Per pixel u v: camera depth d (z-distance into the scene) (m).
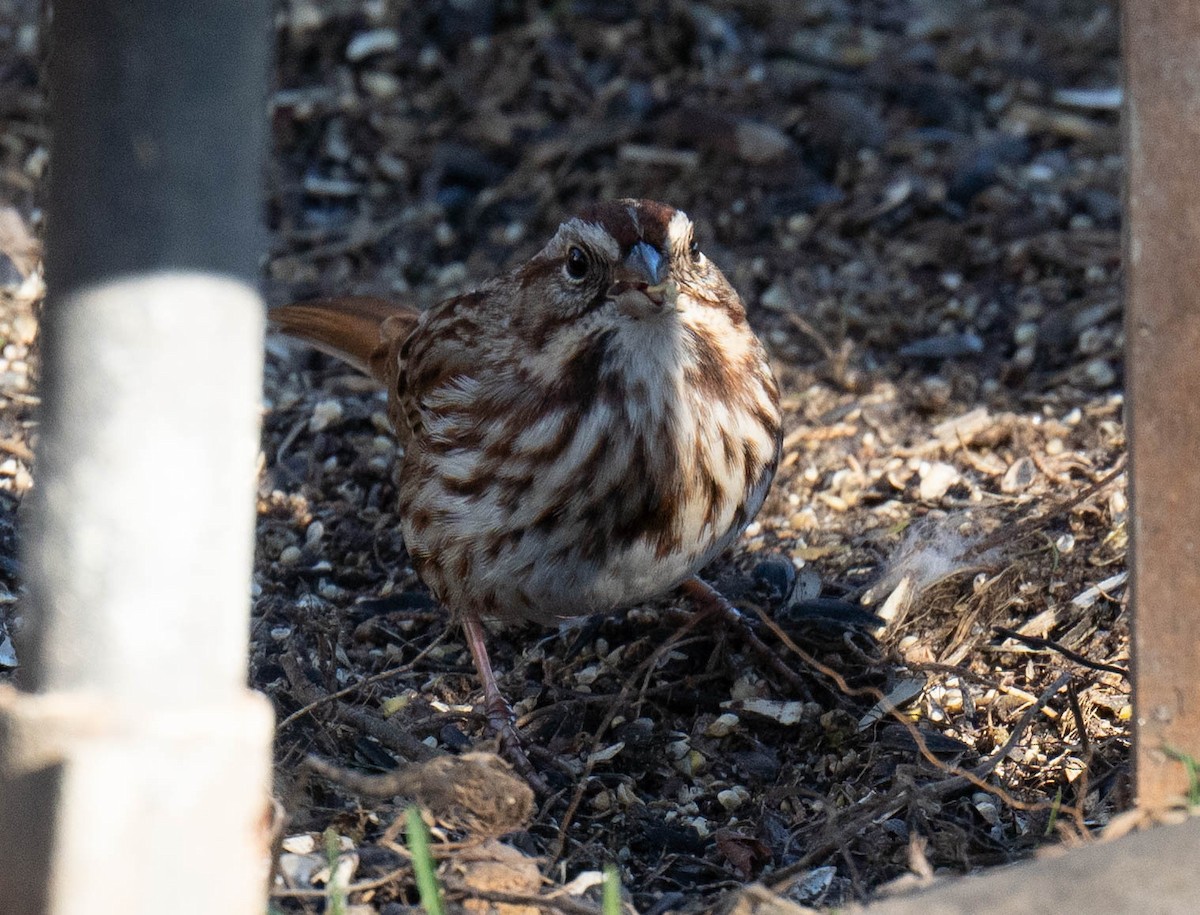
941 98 14.68
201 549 4.66
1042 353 11.85
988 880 5.30
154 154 4.47
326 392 11.60
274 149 14.03
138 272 4.51
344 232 13.31
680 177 13.84
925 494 10.34
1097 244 12.88
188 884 4.67
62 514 4.62
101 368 4.54
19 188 12.88
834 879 7.04
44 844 4.59
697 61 15.06
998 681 8.55
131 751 4.55
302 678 8.33
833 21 15.92
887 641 8.95
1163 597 6.08
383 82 14.69
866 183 13.74
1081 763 7.73
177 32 4.43
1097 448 10.66
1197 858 5.31
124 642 4.62
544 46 15.10
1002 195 13.54
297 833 6.99
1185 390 5.92
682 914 6.65
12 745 4.62
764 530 10.11
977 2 16.50
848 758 8.16
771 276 12.82
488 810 6.70
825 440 10.95
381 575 9.84
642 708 8.66
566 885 6.88
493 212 13.58
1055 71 15.29
